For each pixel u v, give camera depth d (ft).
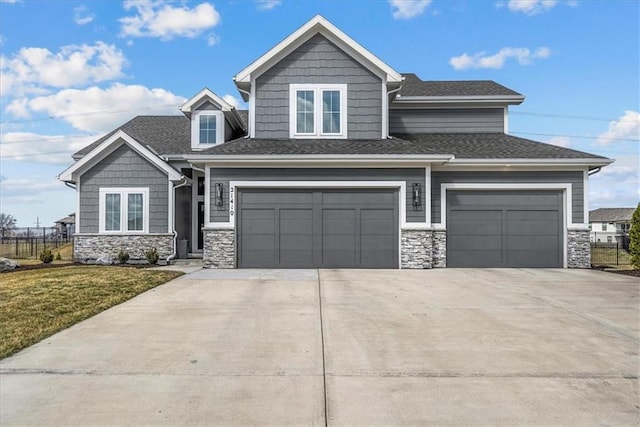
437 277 38.91
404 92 58.70
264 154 43.73
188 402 12.88
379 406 12.66
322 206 45.39
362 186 45.06
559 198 47.26
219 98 54.85
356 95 49.26
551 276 40.01
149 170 52.01
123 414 12.12
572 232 46.83
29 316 23.00
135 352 17.49
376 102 49.32
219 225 44.96
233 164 44.98
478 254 47.19
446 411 12.36
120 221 51.72
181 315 23.86
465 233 47.34
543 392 13.71
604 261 62.80
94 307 25.40
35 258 63.16
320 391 13.69
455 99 56.29
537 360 16.71
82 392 13.57
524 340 19.38
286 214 45.47
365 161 44.14
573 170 46.91
